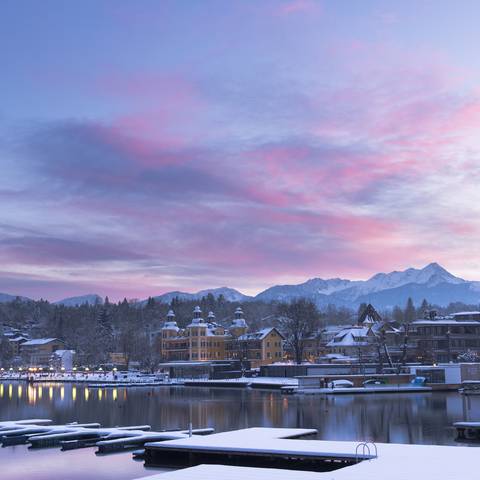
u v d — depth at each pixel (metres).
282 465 46.91
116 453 56.06
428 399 116.94
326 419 83.00
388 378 149.25
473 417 83.88
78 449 58.66
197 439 52.31
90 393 156.00
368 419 82.38
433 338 192.12
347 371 172.88
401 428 72.25
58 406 114.56
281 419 83.81
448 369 146.62
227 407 104.56
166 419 86.94
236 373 197.50
